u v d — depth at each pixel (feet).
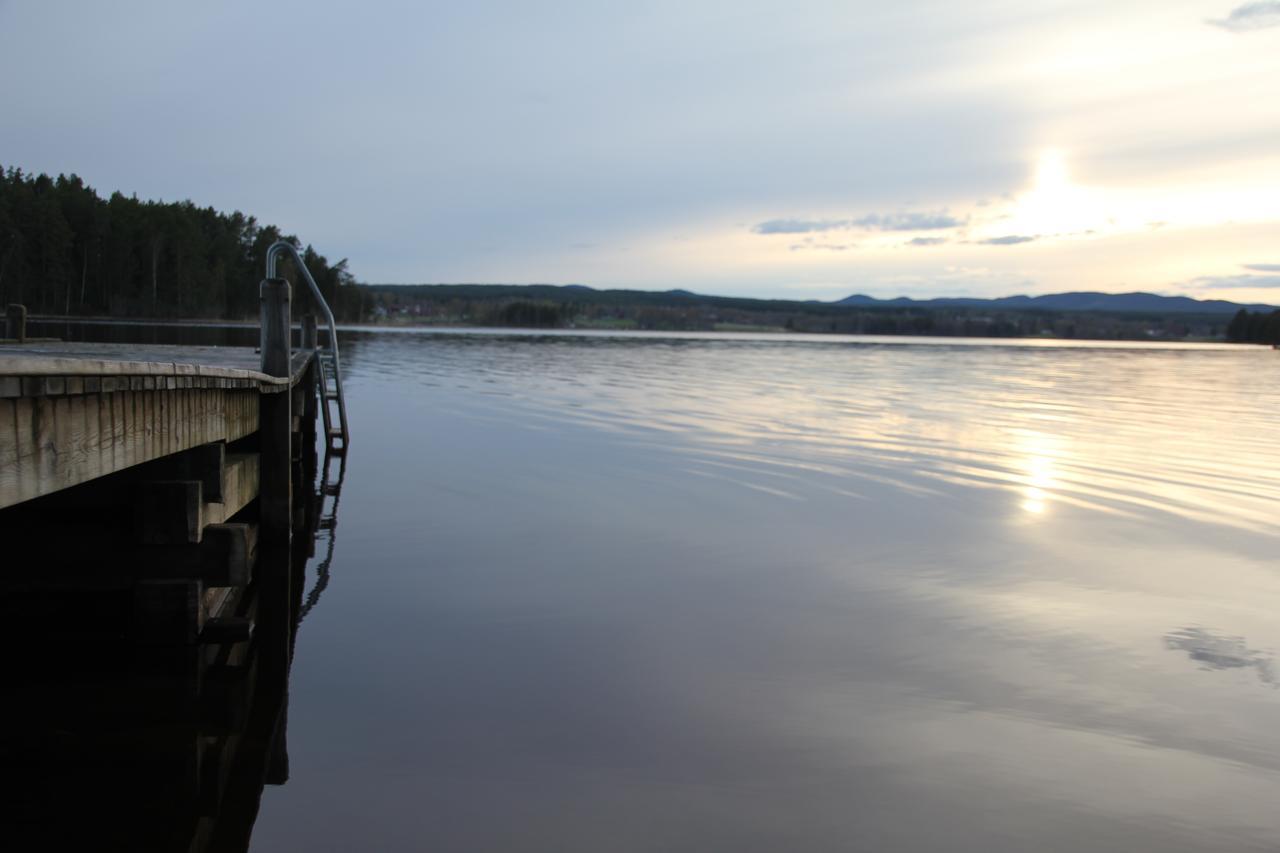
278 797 13.92
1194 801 14.90
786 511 37.19
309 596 24.84
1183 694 19.34
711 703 18.15
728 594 25.85
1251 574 28.91
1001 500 40.27
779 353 200.75
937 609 24.90
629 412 72.13
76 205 301.63
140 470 19.94
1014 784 15.29
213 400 22.20
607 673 19.58
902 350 243.40
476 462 48.42
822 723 17.40
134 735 15.84
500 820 13.55
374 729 16.49
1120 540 33.14
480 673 19.36
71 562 18.51
